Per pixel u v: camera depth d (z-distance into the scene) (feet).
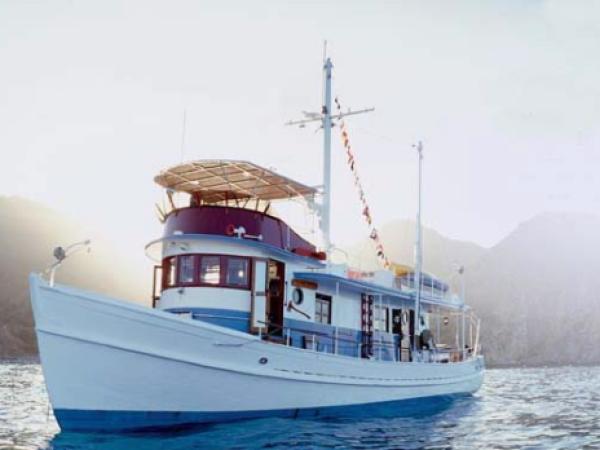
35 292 50.85
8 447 51.52
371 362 72.38
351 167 89.35
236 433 55.67
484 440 59.77
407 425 68.08
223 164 65.00
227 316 63.46
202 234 64.44
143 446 49.57
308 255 73.00
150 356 53.26
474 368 107.04
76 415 52.37
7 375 186.29
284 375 60.85
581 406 95.76
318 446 52.19
